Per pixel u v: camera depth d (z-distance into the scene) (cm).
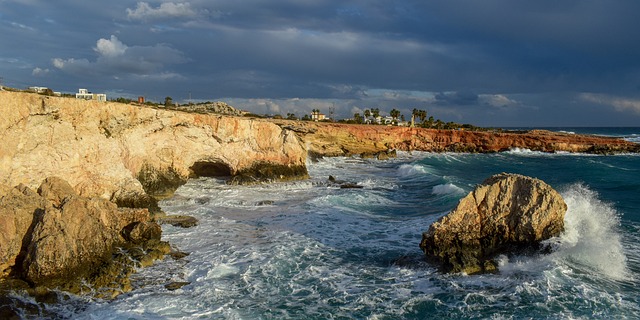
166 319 1575
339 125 9212
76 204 1981
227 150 4384
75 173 2742
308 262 2147
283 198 3719
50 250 1798
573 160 7756
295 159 4781
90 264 1911
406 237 2531
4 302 1655
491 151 9600
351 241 2477
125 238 2258
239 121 4428
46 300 1700
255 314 1622
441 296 1725
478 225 2027
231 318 1584
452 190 3850
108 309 1650
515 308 1588
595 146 9525
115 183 2919
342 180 4881
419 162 6812
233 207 3334
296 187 4288
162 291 1816
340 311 1642
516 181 2030
